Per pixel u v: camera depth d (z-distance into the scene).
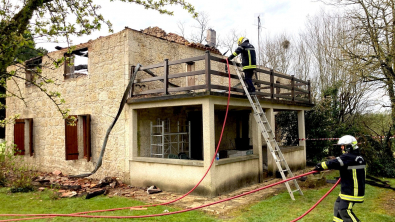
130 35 8.58
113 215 5.56
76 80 9.98
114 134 8.78
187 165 7.25
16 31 4.21
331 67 17.44
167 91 7.47
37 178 9.27
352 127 12.95
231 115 12.41
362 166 4.11
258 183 8.54
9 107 12.95
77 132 9.54
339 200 4.28
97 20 5.57
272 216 5.45
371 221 5.21
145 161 8.06
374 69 9.41
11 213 5.80
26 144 11.68
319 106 12.91
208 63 6.80
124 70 8.54
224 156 10.69
